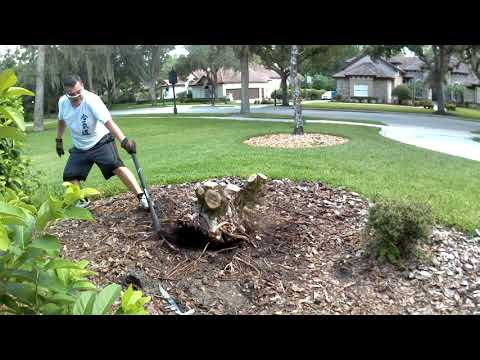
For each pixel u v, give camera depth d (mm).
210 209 4668
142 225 5230
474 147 13836
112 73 51906
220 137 14367
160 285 4172
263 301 4012
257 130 16484
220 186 4742
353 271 4469
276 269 4445
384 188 7004
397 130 19281
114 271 4359
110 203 6117
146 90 71125
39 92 28812
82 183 7402
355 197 6512
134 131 19312
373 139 13820
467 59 32344
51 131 26625
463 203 6332
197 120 24672
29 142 19109
